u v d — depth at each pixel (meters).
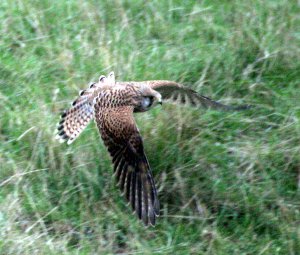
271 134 14.20
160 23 15.74
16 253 12.16
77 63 14.77
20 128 13.70
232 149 13.82
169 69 14.77
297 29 15.62
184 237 12.82
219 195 13.30
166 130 13.54
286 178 13.65
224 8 16.11
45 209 12.88
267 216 13.16
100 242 12.59
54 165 13.22
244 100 14.65
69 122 11.55
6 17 15.62
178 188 13.21
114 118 11.04
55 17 15.70
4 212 12.70
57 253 12.23
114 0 15.88
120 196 13.09
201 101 13.21
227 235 13.04
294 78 15.06
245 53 15.26
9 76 14.65
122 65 14.59
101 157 13.29
